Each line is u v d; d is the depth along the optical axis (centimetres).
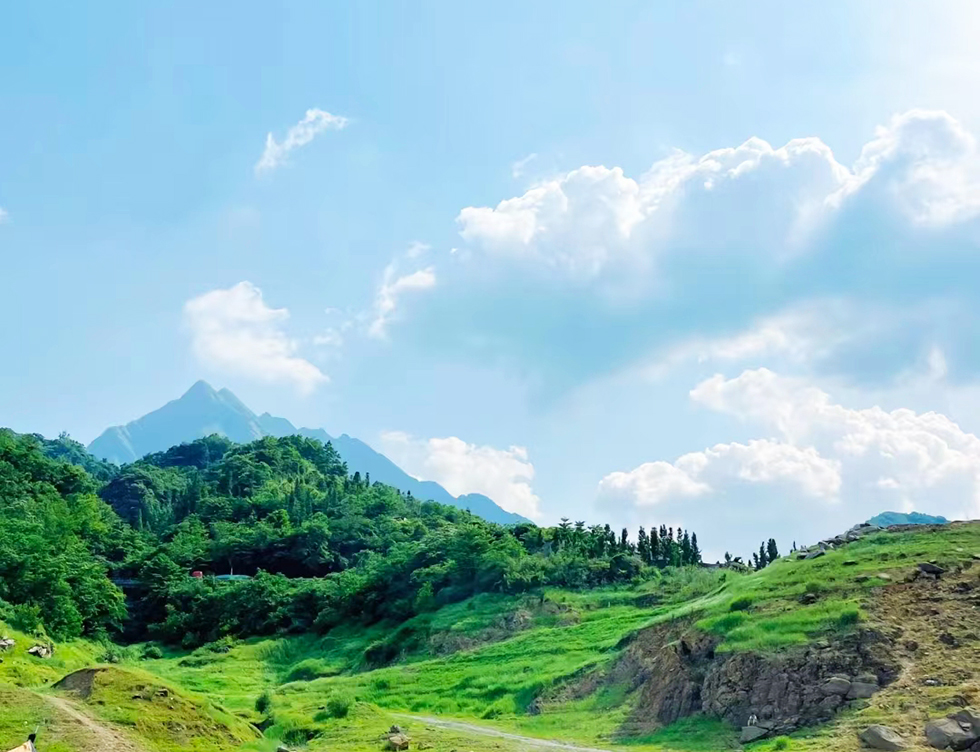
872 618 5291
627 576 11706
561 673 7225
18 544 9975
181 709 4750
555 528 14700
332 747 5241
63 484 16375
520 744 5259
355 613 12950
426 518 19888
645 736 5391
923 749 4081
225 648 12706
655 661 6316
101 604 11538
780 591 6103
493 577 11862
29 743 3647
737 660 5312
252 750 4647
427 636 10662
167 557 15562
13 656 7438
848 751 4197
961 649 4884
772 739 4691
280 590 14075
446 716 7119
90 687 4675
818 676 4950
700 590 9881
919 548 6259
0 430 17488
